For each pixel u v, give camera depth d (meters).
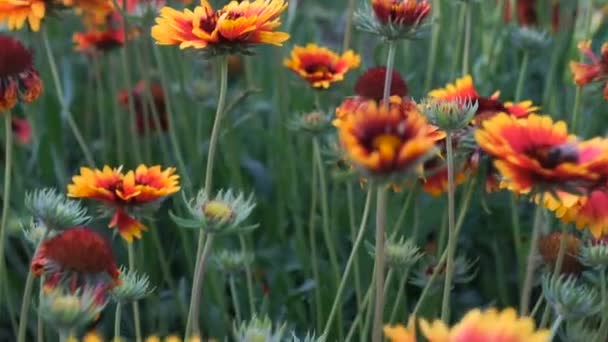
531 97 1.73
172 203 1.57
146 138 1.58
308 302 1.50
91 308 1.09
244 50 1.24
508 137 1.11
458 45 1.59
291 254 1.55
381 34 1.24
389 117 1.05
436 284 1.36
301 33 1.80
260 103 1.71
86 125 1.71
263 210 1.60
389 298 1.40
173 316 1.50
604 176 1.11
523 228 1.55
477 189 1.32
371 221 1.48
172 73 1.74
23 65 1.30
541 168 1.08
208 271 1.44
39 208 1.22
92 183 1.25
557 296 1.18
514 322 0.98
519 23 1.77
